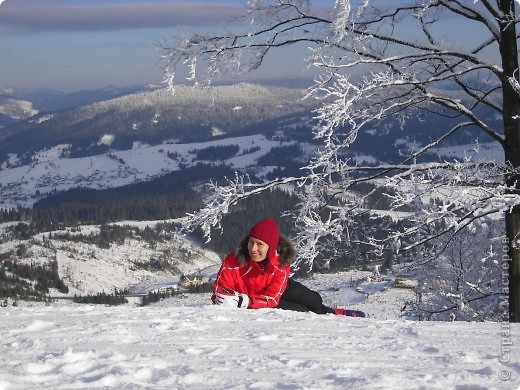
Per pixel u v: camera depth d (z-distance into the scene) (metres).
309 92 7.98
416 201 7.63
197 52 8.93
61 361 2.45
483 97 8.95
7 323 3.54
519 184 7.89
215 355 2.68
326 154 8.15
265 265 4.50
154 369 2.36
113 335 3.15
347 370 2.42
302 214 8.31
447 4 8.35
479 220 7.89
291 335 3.22
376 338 3.20
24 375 2.22
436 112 9.06
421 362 2.61
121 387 2.09
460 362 2.60
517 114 8.09
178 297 67.38
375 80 7.85
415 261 9.44
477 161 7.86
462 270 10.79
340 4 7.28
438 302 11.30
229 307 4.35
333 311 5.12
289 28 8.69
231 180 8.49
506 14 7.89
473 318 10.41
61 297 79.50
